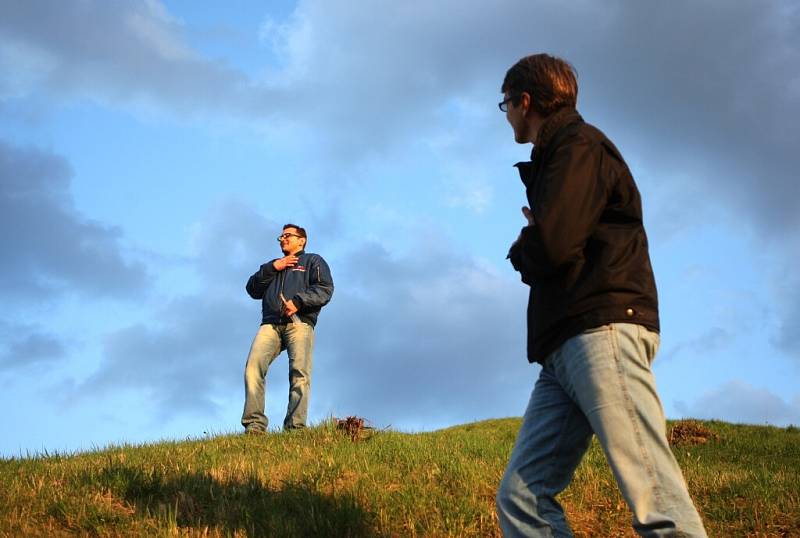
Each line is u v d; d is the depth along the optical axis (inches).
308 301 359.6
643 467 111.9
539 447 125.8
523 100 129.7
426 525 209.0
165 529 188.2
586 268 117.7
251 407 355.9
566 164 115.5
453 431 567.8
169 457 265.9
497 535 207.5
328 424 344.2
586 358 115.0
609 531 214.5
